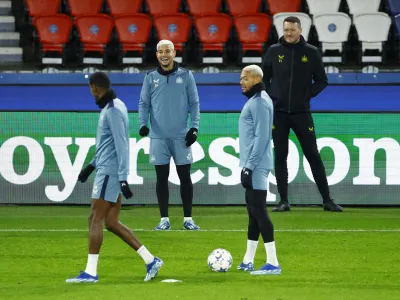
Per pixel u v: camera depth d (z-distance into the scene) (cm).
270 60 4434
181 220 4272
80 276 2752
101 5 6612
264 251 3381
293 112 4428
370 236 3747
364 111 4775
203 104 4922
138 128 4794
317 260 3192
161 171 3956
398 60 6375
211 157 4778
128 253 3344
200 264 3108
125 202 4812
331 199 4641
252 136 2841
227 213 4544
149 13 6656
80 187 4819
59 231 3900
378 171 4766
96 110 4809
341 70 6156
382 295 2550
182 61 6259
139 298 2477
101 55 6341
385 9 6669
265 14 6272
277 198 4788
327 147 4775
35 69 6303
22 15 6850
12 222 4197
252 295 2530
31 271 2991
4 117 4822
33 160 4822
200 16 6253
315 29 6488
